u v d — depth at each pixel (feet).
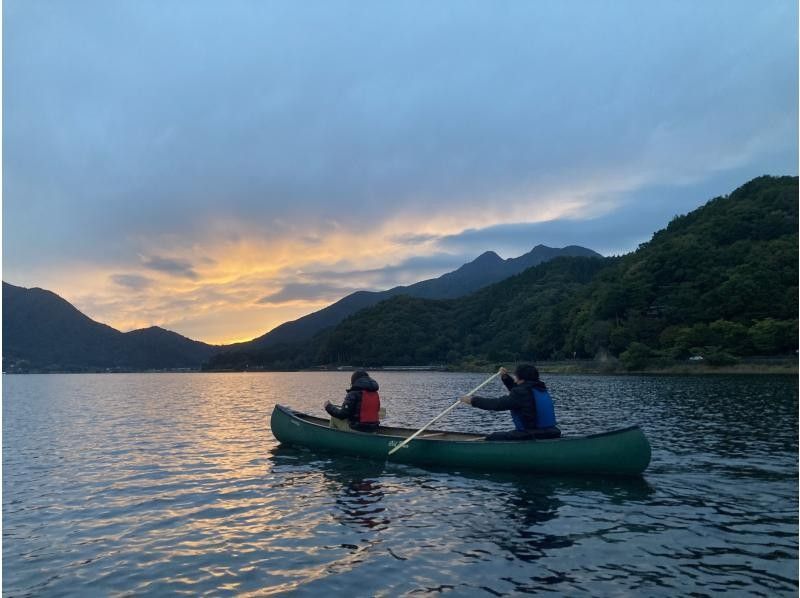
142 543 14.56
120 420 46.42
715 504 17.13
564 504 17.30
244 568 12.75
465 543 14.06
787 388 70.79
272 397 84.02
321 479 21.47
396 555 13.33
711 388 74.49
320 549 13.84
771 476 20.68
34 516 17.11
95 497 19.36
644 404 52.21
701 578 11.73
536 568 12.40
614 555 13.10
